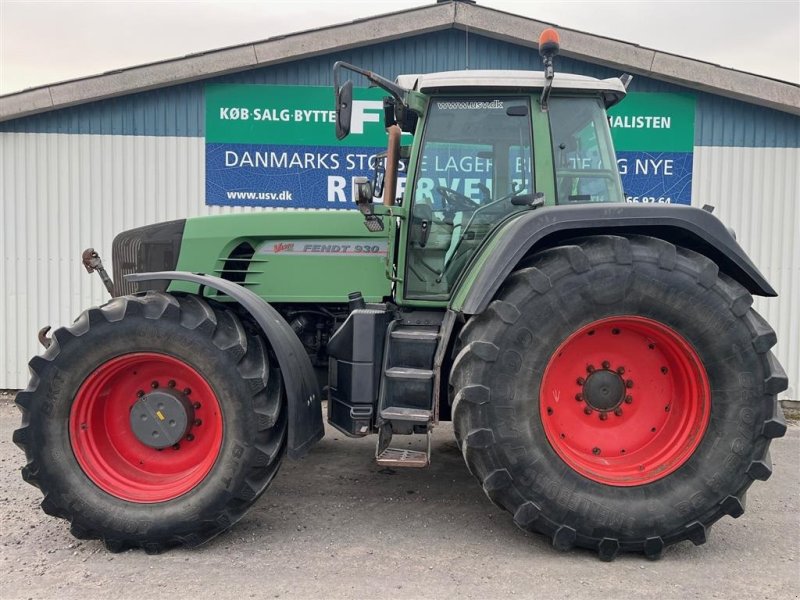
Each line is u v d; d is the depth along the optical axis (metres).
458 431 2.91
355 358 3.20
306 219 3.71
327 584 2.65
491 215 3.50
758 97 6.21
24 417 2.95
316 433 3.16
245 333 3.07
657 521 2.83
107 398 3.11
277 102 6.49
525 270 2.90
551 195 3.41
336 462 4.41
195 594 2.56
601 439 3.04
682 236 3.07
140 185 6.54
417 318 3.57
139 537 2.91
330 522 3.33
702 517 2.85
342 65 3.18
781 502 3.70
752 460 2.86
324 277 3.72
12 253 6.60
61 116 6.48
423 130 3.49
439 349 3.17
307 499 3.68
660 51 6.16
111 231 6.59
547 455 2.85
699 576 2.75
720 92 6.36
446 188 3.51
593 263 2.86
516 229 2.93
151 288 3.82
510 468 2.82
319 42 6.25
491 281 2.88
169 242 3.82
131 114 6.49
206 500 2.90
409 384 3.14
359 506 3.57
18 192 6.55
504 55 6.46
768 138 6.49
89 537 2.96
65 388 2.94
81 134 6.50
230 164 6.55
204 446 3.10
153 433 3.04
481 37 6.44
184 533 2.91
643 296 2.86
